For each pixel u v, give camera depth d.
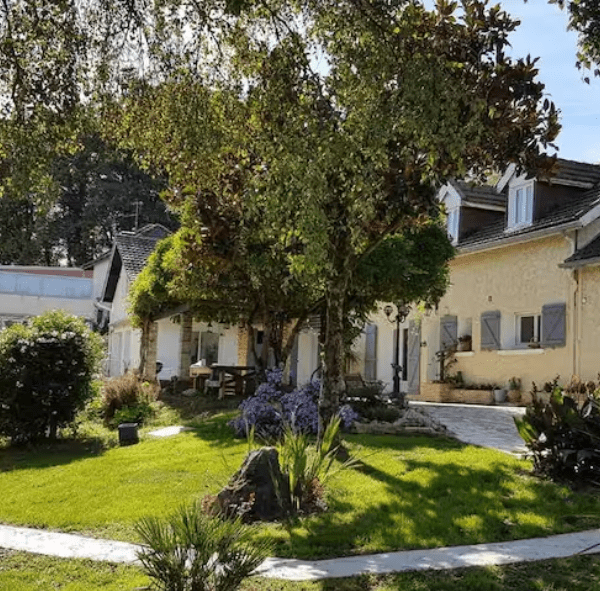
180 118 7.92
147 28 7.82
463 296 21.77
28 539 6.80
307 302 15.62
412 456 9.90
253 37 8.30
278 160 8.21
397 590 5.29
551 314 17.92
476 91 7.77
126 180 54.28
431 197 8.65
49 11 7.38
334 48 8.19
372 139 7.46
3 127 7.23
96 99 7.70
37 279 37.81
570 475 8.55
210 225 12.52
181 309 19.20
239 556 4.71
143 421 15.78
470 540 6.54
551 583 5.42
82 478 9.45
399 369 17.02
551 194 19.00
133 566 5.90
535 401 9.23
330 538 6.55
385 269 14.66
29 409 13.51
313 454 8.55
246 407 12.26
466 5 7.87
